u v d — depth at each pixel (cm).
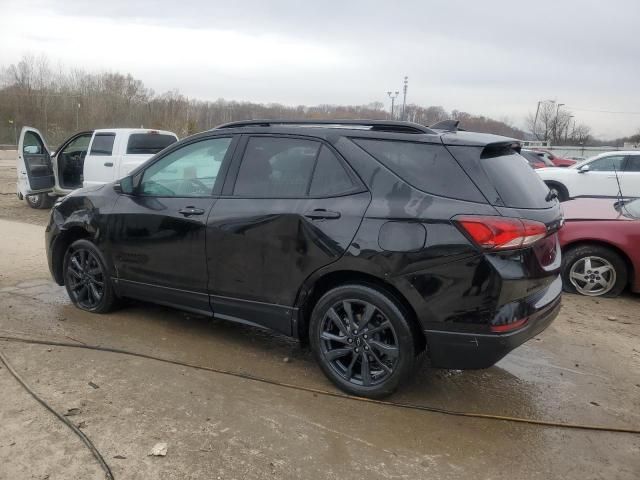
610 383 404
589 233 614
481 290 319
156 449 295
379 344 354
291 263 375
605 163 1302
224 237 403
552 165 2130
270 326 397
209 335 468
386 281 341
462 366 334
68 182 1258
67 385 366
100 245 486
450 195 332
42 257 734
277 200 385
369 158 360
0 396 348
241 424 327
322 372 389
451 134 357
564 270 632
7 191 1656
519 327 327
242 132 419
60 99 6794
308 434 319
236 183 411
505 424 341
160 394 359
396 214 339
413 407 356
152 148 1170
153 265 451
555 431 335
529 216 330
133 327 480
